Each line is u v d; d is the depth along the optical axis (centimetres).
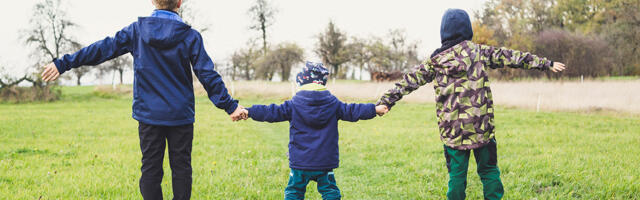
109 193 427
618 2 4259
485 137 330
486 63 338
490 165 342
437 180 488
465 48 335
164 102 299
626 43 4022
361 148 743
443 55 337
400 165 589
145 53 300
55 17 3588
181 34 304
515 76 3744
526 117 1342
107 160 617
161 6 310
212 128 1102
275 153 702
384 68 5653
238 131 1044
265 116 332
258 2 4747
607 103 1644
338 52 5178
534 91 2120
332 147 333
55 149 733
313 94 330
